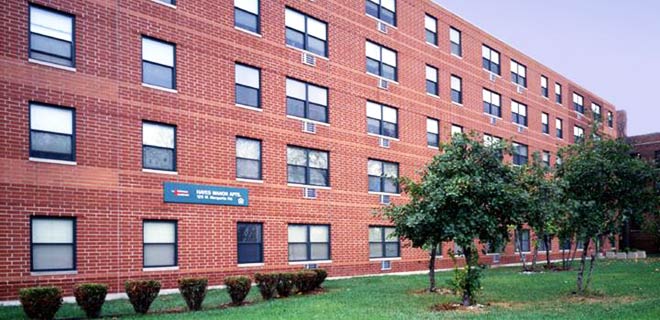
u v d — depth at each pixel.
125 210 18.78
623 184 16.98
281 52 24.67
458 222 14.78
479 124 36.91
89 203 17.95
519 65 42.72
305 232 25.08
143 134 19.67
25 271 16.47
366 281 23.30
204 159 21.23
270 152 23.75
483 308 14.90
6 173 16.34
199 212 20.89
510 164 15.61
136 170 19.20
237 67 22.97
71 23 18.17
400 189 30.05
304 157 25.42
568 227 17.09
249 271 22.31
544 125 45.22
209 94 21.64
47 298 13.27
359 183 27.86
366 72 28.89
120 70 19.11
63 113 17.77
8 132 16.50
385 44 30.19
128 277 18.62
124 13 19.39
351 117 27.78
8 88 16.59
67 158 17.72
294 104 25.19
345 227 26.84
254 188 22.92
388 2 30.97
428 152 32.31
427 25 33.59
